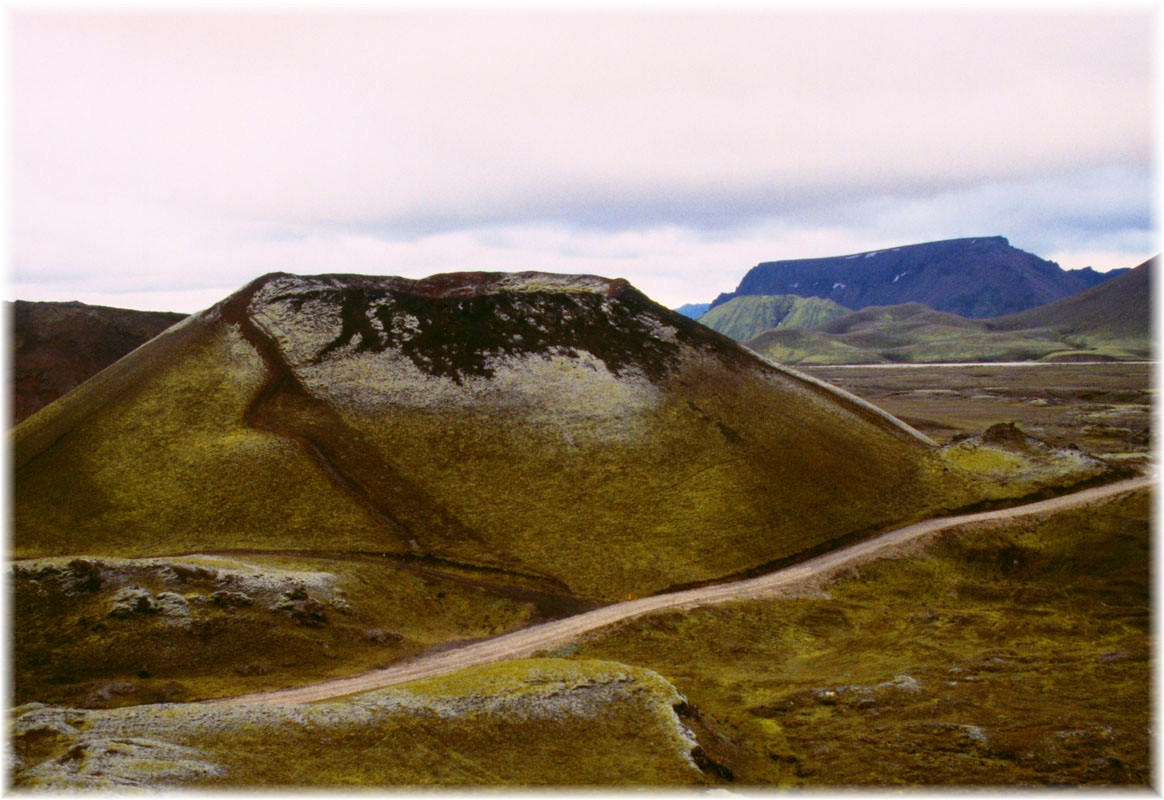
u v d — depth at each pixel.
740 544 78.56
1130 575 72.56
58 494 81.31
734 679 57.06
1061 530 80.06
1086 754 44.56
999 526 81.38
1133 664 57.38
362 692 47.06
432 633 61.69
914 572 76.25
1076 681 55.09
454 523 78.62
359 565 69.81
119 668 49.19
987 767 43.66
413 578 69.50
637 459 88.94
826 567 75.62
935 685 55.12
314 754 37.66
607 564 74.25
